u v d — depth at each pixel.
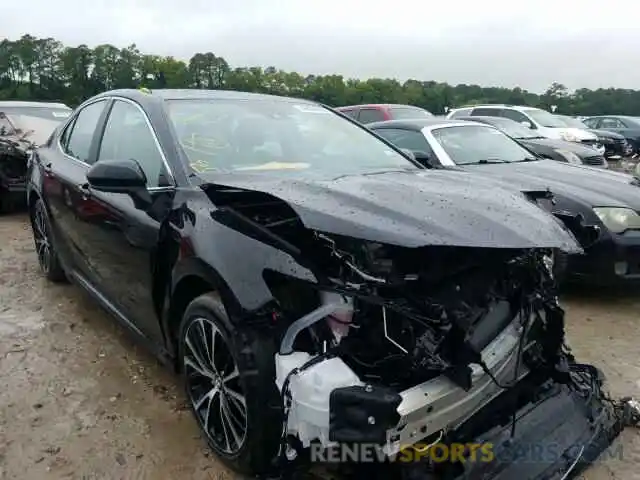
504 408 2.59
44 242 5.24
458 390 2.27
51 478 2.67
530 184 5.18
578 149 10.15
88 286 4.24
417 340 2.24
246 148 3.36
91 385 3.50
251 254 2.42
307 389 2.17
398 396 2.05
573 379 2.95
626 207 4.69
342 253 2.33
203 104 3.64
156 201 3.02
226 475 2.68
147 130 3.40
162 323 3.10
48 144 5.12
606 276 4.66
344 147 3.71
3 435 2.99
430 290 2.31
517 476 2.31
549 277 2.86
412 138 6.64
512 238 2.15
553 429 2.60
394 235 2.12
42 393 3.40
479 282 2.44
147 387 3.48
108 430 3.04
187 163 3.07
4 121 8.86
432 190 2.62
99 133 4.03
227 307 2.40
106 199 3.53
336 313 2.30
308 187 2.61
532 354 2.69
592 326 4.48
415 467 2.24
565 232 2.39
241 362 2.36
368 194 2.48
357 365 2.27
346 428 2.05
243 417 2.50
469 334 2.27
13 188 8.27
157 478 2.67
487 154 6.51
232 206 2.74
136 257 3.18
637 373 3.73
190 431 3.03
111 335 4.22
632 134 22.05
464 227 2.19
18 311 4.67
